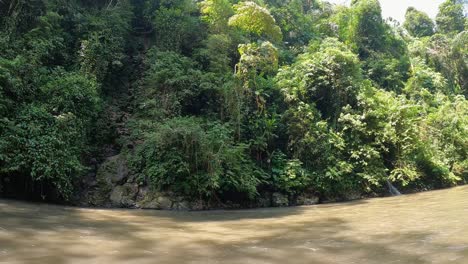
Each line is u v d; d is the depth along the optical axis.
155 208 11.85
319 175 15.10
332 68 17.98
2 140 10.27
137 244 5.19
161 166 12.19
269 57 17.14
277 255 4.69
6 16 14.05
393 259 4.37
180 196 12.27
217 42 18.41
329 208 11.69
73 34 16.86
